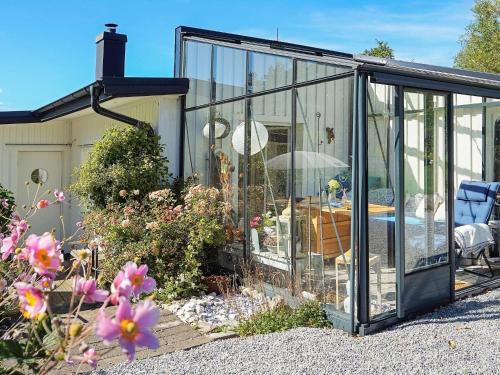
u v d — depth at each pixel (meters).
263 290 6.18
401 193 5.12
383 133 5.12
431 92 5.50
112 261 6.60
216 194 7.30
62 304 6.00
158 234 6.80
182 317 5.70
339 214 5.23
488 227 7.35
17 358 1.99
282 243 6.20
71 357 1.84
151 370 4.01
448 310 5.54
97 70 9.73
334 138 5.32
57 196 3.93
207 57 8.20
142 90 7.84
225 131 7.59
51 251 1.99
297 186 5.93
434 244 5.61
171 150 8.68
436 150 5.61
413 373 3.84
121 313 1.65
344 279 5.17
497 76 6.05
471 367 3.93
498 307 5.60
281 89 6.21
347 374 3.85
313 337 4.76
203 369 4.01
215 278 6.73
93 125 10.42
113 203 7.60
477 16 18.42
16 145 10.73
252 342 4.66
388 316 5.10
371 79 4.82
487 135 9.19
